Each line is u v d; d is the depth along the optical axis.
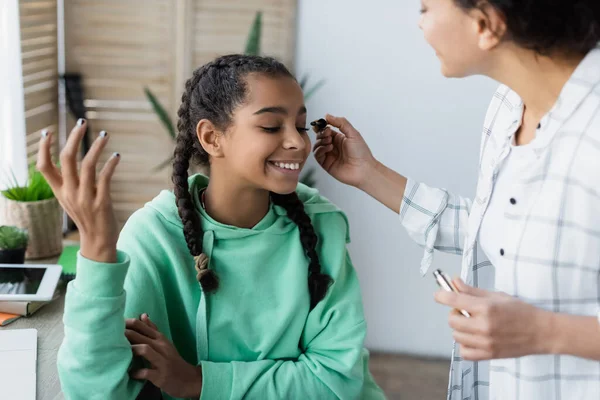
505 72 0.98
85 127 0.91
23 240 1.65
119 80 2.58
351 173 1.33
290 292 1.13
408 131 2.66
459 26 0.94
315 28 2.60
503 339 0.89
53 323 1.43
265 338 1.12
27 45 2.24
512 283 1.00
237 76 1.06
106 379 1.00
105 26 2.55
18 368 1.23
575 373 0.97
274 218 1.16
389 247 2.77
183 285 1.11
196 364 1.15
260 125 1.05
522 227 0.98
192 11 2.55
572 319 0.89
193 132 1.12
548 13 0.89
